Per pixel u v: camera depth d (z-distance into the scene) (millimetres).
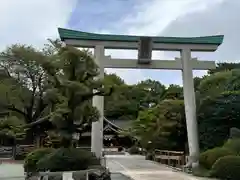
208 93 19812
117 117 47219
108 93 13781
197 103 19469
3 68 29812
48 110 29562
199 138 17781
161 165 20344
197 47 18250
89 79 13578
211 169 14055
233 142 15281
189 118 17625
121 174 15352
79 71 13195
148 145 25703
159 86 57562
